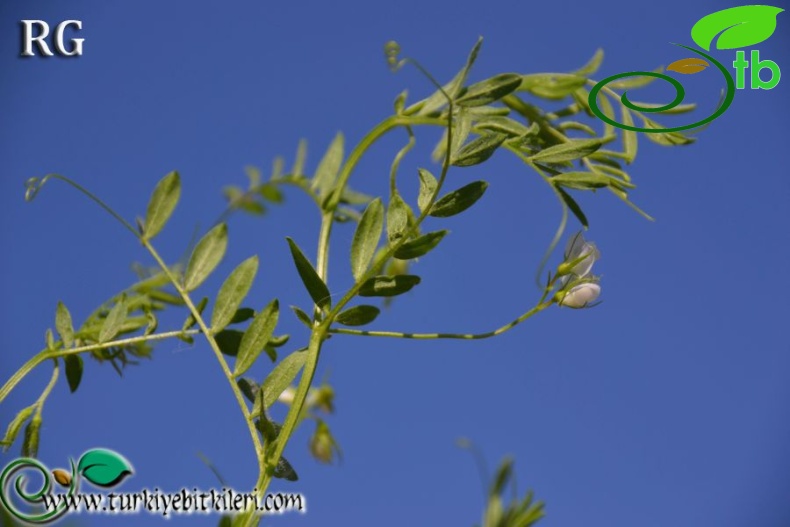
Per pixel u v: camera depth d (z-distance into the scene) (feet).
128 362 1.43
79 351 1.39
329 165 1.47
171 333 1.37
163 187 1.39
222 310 1.36
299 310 1.33
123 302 1.40
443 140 1.44
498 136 1.32
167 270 1.39
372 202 1.34
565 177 1.36
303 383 1.32
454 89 1.36
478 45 1.34
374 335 1.34
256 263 1.36
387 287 1.33
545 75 1.40
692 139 1.40
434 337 1.35
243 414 1.33
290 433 1.31
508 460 1.15
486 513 1.15
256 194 1.53
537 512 1.15
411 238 1.34
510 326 1.36
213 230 1.39
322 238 1.41
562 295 1.36
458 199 1.32
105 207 1.39
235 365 1.34
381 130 1.39
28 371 1.39
